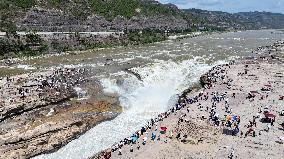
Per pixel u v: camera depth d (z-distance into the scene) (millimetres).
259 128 64312
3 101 68938
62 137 66938
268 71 106938
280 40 199375
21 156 60781
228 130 63594
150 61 119125
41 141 63938
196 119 68688
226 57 134000
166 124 67125
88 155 63344
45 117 69562
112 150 58344
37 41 137750
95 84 88562
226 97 82000
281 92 85688
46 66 109375
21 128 64125
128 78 93938
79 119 71875
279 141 59250
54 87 81562
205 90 88188
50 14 168375
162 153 55969
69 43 147750
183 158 54156
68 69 101062
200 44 174125
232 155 54219
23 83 82000
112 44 163375
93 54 135375
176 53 140125
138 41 179250
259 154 54875
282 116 70062
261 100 79688
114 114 78562
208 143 58969
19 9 159250
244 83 93625
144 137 61188
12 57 123625
